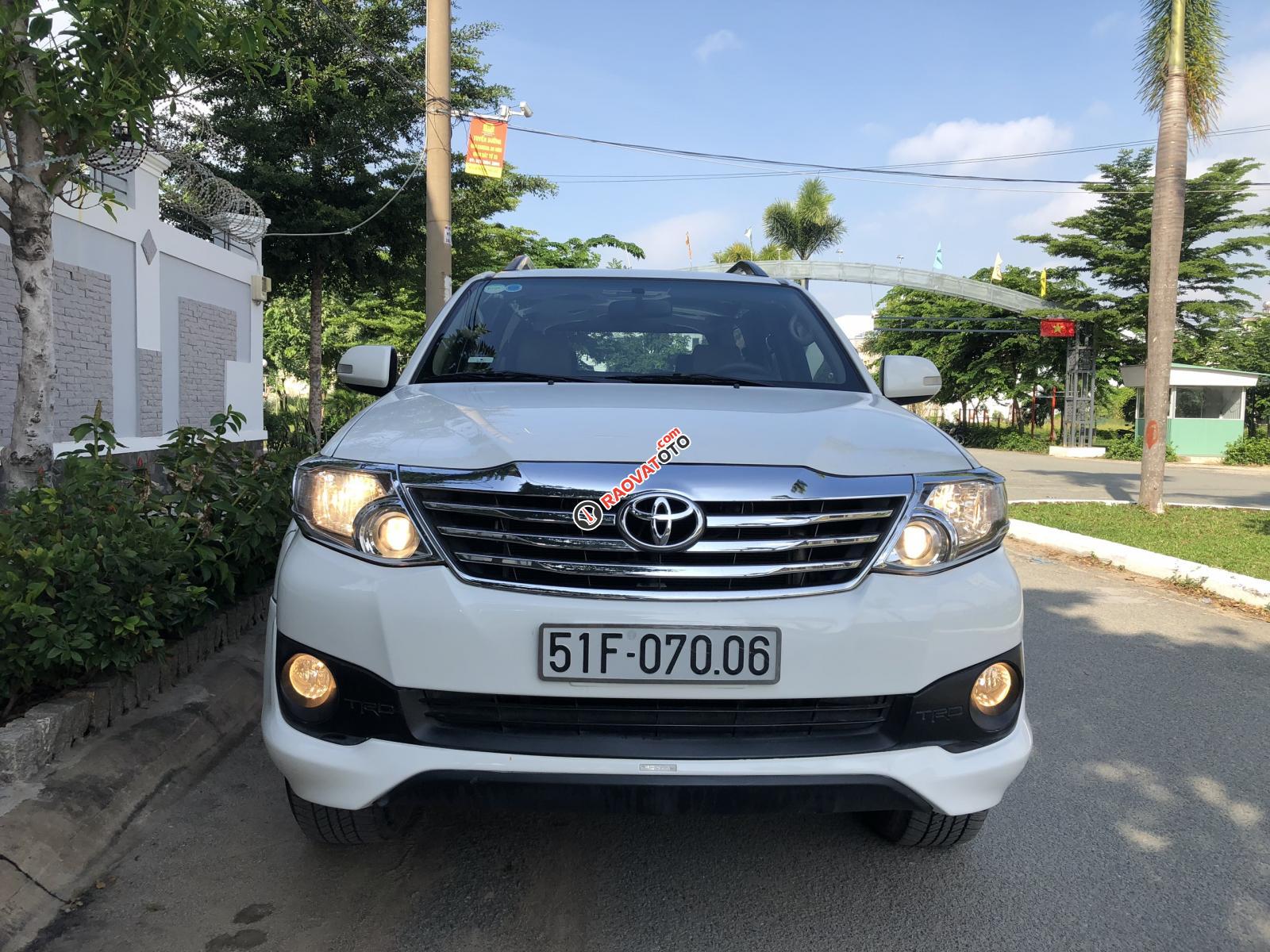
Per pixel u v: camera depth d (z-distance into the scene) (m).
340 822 2.48
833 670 2.08
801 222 35.50
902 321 36.84
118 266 9.20
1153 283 11.51
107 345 8.97
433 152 10.94
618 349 3.33
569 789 2.02
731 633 2.06
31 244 3.87
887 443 2.36
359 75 14.92
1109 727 3.93
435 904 2.44
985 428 36.09
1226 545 8.81
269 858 2.65
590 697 2.07
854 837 2.87
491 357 3.27
